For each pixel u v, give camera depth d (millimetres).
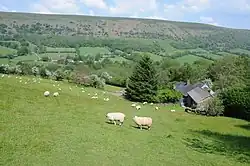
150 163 27781
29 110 43562
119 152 29484
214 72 143875
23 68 124438
